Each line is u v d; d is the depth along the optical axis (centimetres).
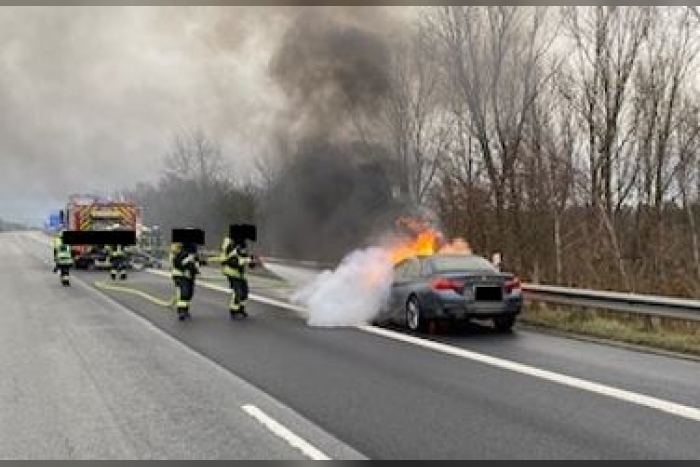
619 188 2831
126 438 680
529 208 2222
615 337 1275
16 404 816
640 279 2134
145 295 2145
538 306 1616
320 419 741
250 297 2080
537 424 716
